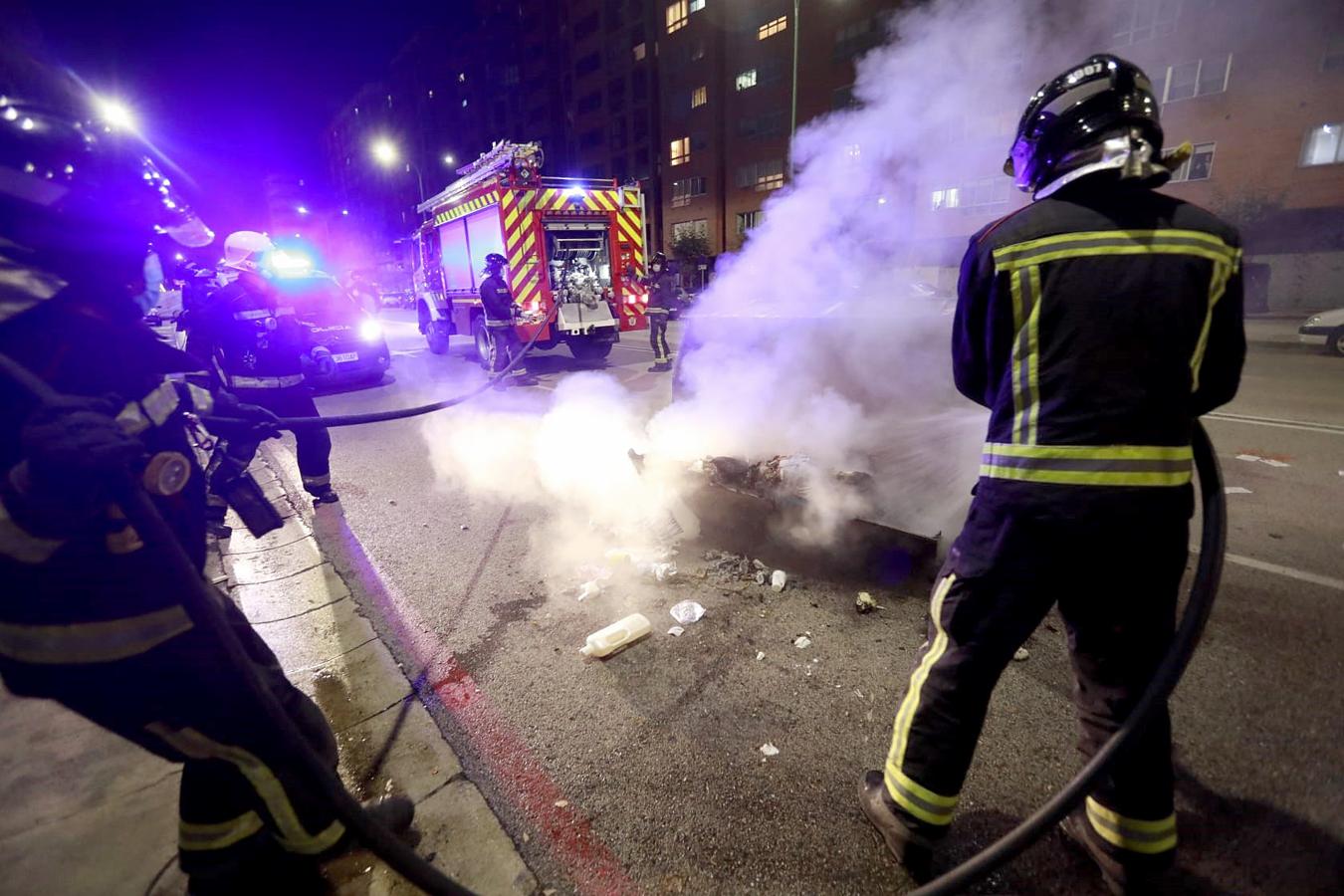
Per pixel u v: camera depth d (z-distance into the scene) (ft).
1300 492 13.05
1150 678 4.67
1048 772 6.55
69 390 3.64
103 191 3.80
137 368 4.08
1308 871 5.42
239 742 4.26
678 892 5.47
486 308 28.04
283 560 12.17
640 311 33.50
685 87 111.96
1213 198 58.65
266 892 5.18
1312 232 54.39
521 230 29.48
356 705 7.93
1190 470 4.32
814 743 7.04
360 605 10.32
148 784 6.56
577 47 136.46
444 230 37.55
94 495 3.40
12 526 3.43
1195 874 5.43
